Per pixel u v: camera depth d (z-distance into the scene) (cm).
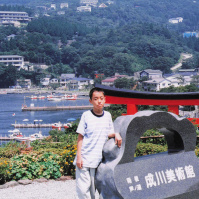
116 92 1680
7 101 12612
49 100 12769
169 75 15975
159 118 560
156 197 540
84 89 16350
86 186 560
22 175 892
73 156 930
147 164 549
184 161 583
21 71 17950
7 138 5912
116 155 541
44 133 6525
